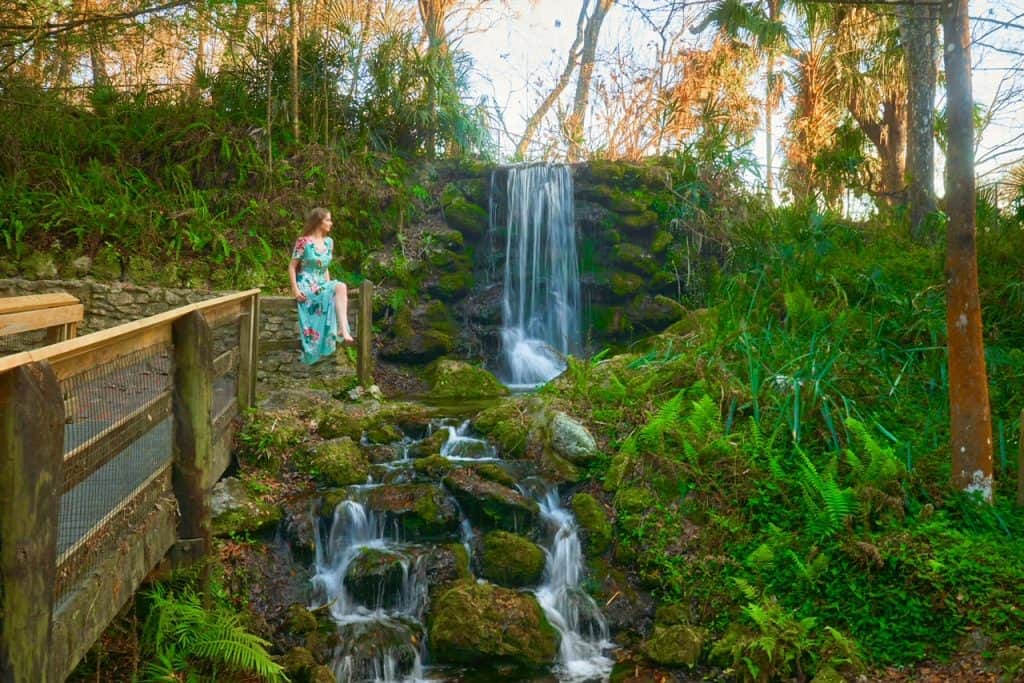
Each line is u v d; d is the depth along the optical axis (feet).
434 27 51.34
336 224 39.24
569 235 41.60
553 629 18.78
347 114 45.44
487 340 39.37
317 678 16.22
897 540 18.85
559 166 42.70
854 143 50.96
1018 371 26.23
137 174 37.83
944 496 20.53
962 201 19.92
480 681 17.39
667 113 47.21
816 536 19.81
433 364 36.01
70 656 10.43
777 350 26.68
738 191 43.14
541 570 20.35
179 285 34.35
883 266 32.65
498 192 43.52
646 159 44.96
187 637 14.94
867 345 27.58
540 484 22.65
